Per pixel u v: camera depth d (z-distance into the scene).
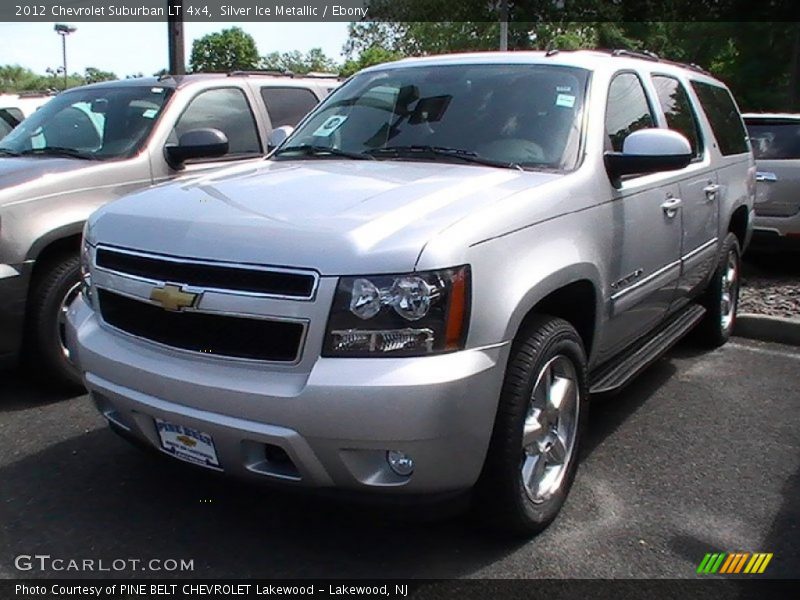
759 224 8.66
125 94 6.24
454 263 2.85
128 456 4.17
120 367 3.19
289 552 3.34
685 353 6.21
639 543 3.44
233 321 2.95
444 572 3.22
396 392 2.73
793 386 5.44
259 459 2.98
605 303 3.87
